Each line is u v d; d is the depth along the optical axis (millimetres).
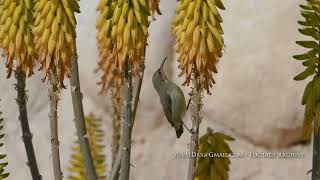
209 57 5234
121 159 5266
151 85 10586
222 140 7027
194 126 5008
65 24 5336
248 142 10664
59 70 5316
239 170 10633
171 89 4906
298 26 10125
